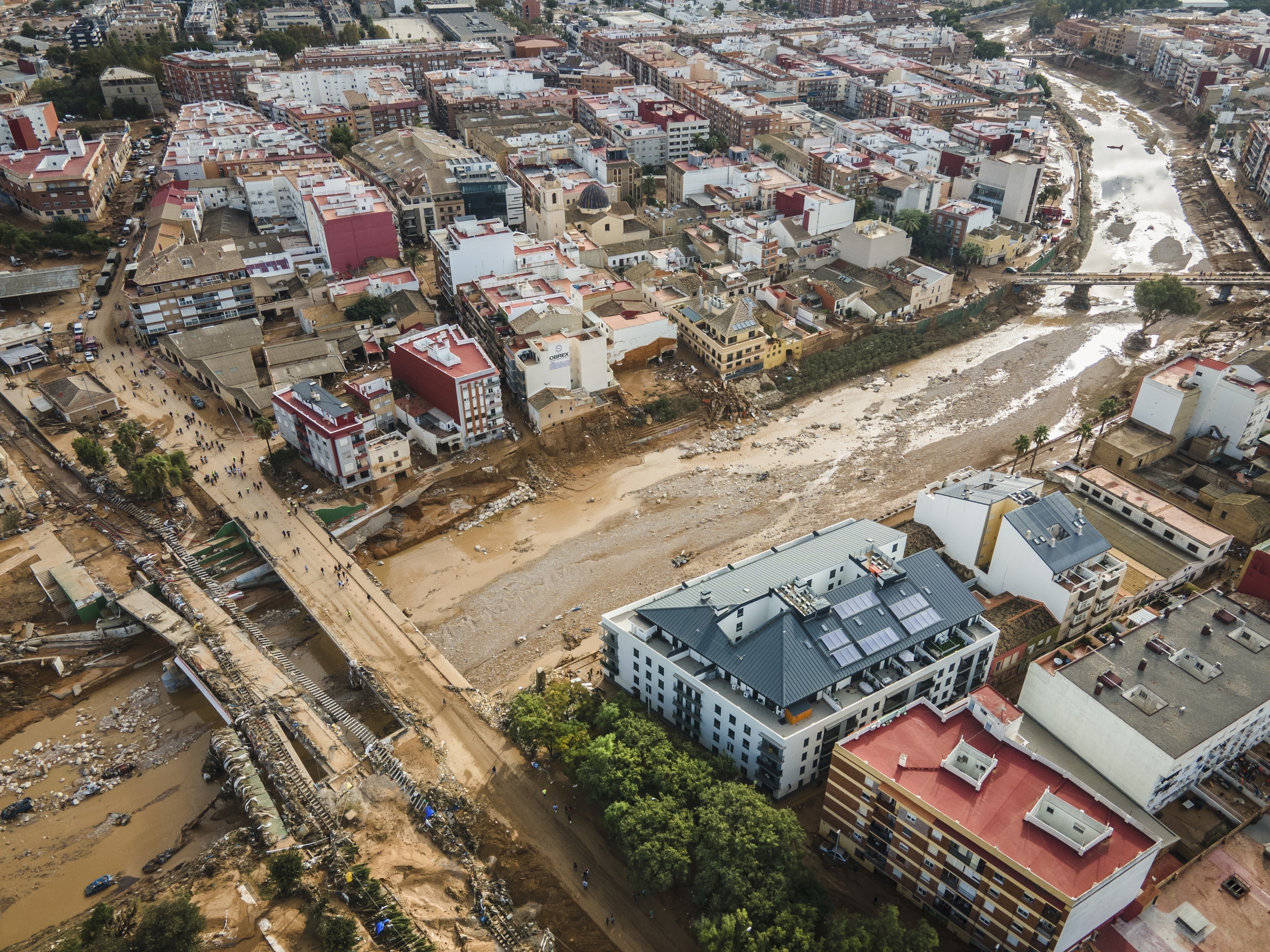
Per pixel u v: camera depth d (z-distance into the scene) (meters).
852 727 128.75
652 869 109.12
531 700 135.50
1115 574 155.75
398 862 118.81
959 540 168.00
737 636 137.25
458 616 168.00
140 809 133.25
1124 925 111.50
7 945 114.00
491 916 113.31
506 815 127.25
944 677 137.50
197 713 150.50
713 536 187.88
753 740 125.19
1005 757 113.62
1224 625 139.00
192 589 164.62
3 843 128.25
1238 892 115.19
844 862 122.56
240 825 129.12
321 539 177.38
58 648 157.62
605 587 174.62
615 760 122.31
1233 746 128.88
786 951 100.81
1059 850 101.00
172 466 181.75
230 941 104.19
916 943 102.06
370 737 137.62
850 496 199.50
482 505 196.62
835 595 134.50
